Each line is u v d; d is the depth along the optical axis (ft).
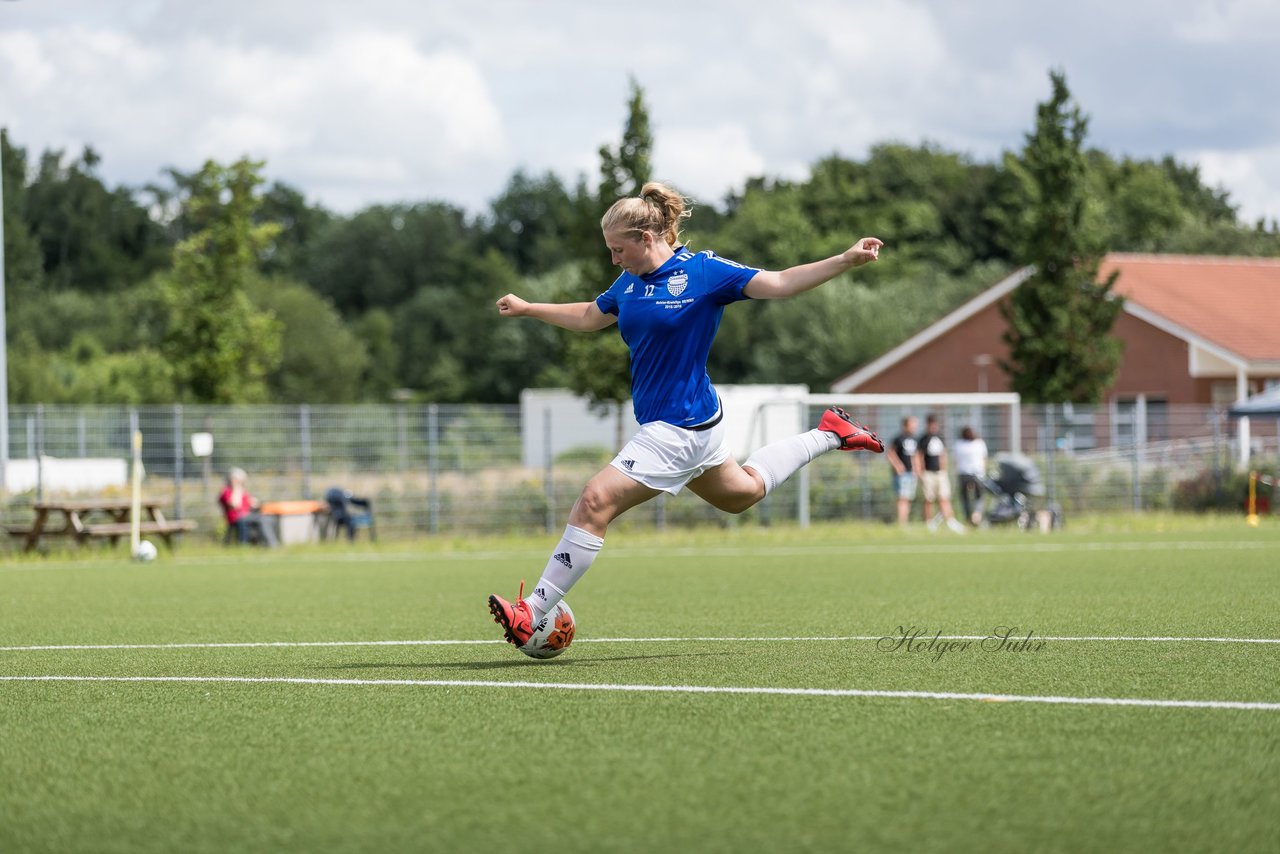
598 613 72.33
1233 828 26.27
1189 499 207.21
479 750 33.88
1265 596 76.74
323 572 115.75
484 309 629.10
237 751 34.45
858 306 447.83
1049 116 237.04
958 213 557.33
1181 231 489.26
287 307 567.59
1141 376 280.72
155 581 105.50
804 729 35.68
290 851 25.66
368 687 44.42
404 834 26.55
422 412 187.42
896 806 27.94
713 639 57.62
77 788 30.83
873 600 78.13
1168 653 50.65
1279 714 37.37
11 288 548.31
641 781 30.35
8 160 552.82
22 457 176.45
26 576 113.19
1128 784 29.58
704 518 188.14
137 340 546.67
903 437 180.45
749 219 538.06
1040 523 180.96
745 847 25.29
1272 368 268.21
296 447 182.70
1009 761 31.78
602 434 329.31
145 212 629.51
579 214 208.74
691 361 47.24
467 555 143.64
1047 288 235.20
